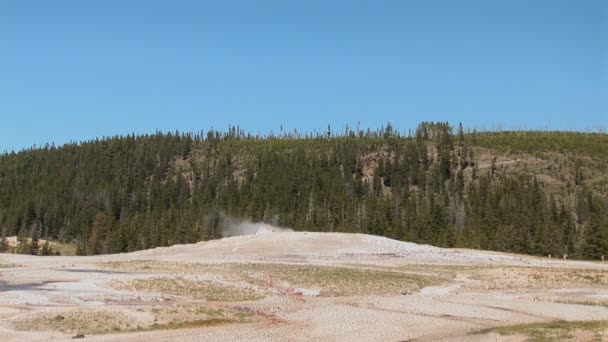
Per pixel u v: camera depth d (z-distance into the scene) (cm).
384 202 14712
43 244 14862
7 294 4084
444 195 16150
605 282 5606
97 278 4962
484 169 19550
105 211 17562
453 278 5816
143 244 13800
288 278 5288
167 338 3003
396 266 6581
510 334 3184
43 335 2992
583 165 19175
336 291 4884
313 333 3228
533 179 18275
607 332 3212
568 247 11844
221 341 2969
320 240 8762
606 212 14400
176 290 4509
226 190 17775
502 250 11825
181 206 17725
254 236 9225
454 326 3497
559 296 4756
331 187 17138
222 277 5175
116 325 3234
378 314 3803
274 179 18012
